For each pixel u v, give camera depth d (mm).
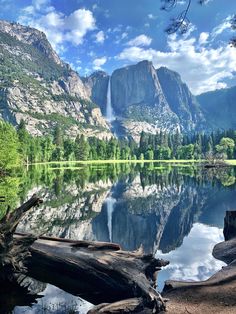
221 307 8078
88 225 19594
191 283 9820
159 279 10867
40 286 10062
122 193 36594
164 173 74062
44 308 8406
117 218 22281
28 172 70062
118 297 9195
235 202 30141
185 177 61406
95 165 116375
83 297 9344
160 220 22016
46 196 31656
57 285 10180
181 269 11953
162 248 14969
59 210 24594
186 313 7832
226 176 63750
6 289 9688
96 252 10117
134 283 8883
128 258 9781
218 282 9797
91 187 41750
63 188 39094
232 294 8781
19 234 10883
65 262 9797
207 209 26594
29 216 21891
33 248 10180
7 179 49469
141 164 130750
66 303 8805
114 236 17000
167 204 29203
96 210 25312
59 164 119062
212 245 15609
